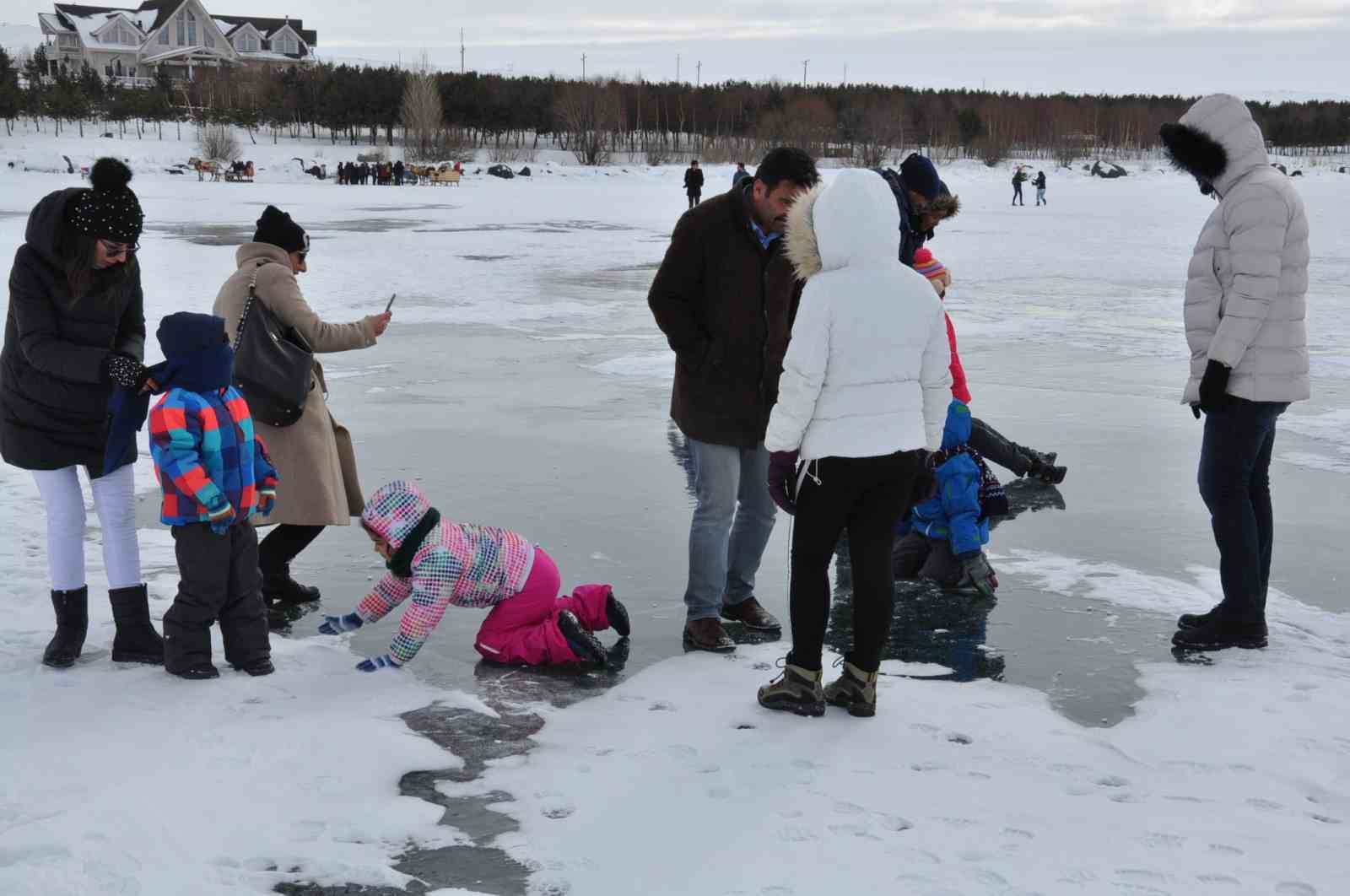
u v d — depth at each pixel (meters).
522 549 4.95
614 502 7.31
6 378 4.67
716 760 4.03
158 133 91.81
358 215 40.62
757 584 6.05
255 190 59.31
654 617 5.50
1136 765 4.03
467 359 12.77
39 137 86.12
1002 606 5.69
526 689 4.67
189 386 4.54
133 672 4.72
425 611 4.77
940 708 4.50
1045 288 20.84
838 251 4.19
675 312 5.01
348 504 5.85
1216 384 4.92
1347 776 3.95
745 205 4.95
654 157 95.12
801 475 4.30
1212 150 4.96
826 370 4.21
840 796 3.77
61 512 4.77
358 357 12.88
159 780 3.78
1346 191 67.56
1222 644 5.14
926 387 4.34
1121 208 54.88
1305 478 8.05
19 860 3.29
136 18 138.75
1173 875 3.30
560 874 3.32
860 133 108.75
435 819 3.59
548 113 101.88
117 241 4.52
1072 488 7.82
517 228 34.88
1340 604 5.70
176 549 4.62
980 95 139.62
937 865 3.35
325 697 4.52
